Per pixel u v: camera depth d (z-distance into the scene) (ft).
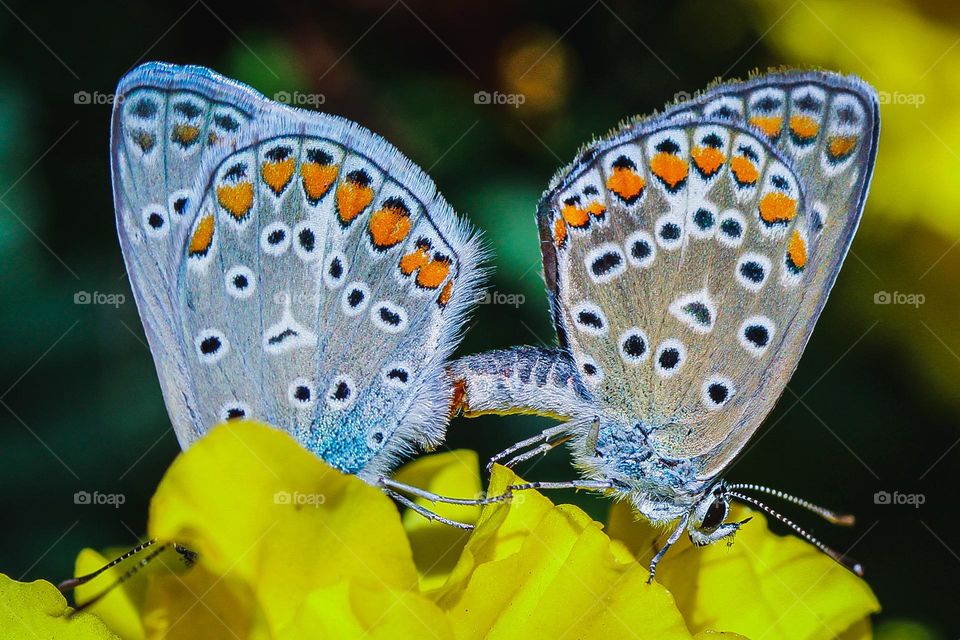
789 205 0.31
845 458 0.36
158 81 0.30
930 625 0.35
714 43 0.36
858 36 0.36
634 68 0.36
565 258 0.32
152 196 0.30
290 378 0.31
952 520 0.35
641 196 0.31
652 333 0.31
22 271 0.35
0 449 0.35
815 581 0.30
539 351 0.32
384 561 0.28
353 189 0.31
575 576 0.28
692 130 0.31
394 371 0.31
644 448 0.31
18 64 0.35
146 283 0.31
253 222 0.31
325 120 0.31
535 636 0.28
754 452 0.36
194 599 0.28
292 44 0.35
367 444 0.31
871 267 0.36
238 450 0.28
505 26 0.35
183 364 0.31
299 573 0.28
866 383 0.36
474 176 0.36
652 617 0.28
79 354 0.35
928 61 0.36
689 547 0.31
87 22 0.35
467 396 0.32
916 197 0.36
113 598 0.29
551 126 0.36
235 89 0.31
